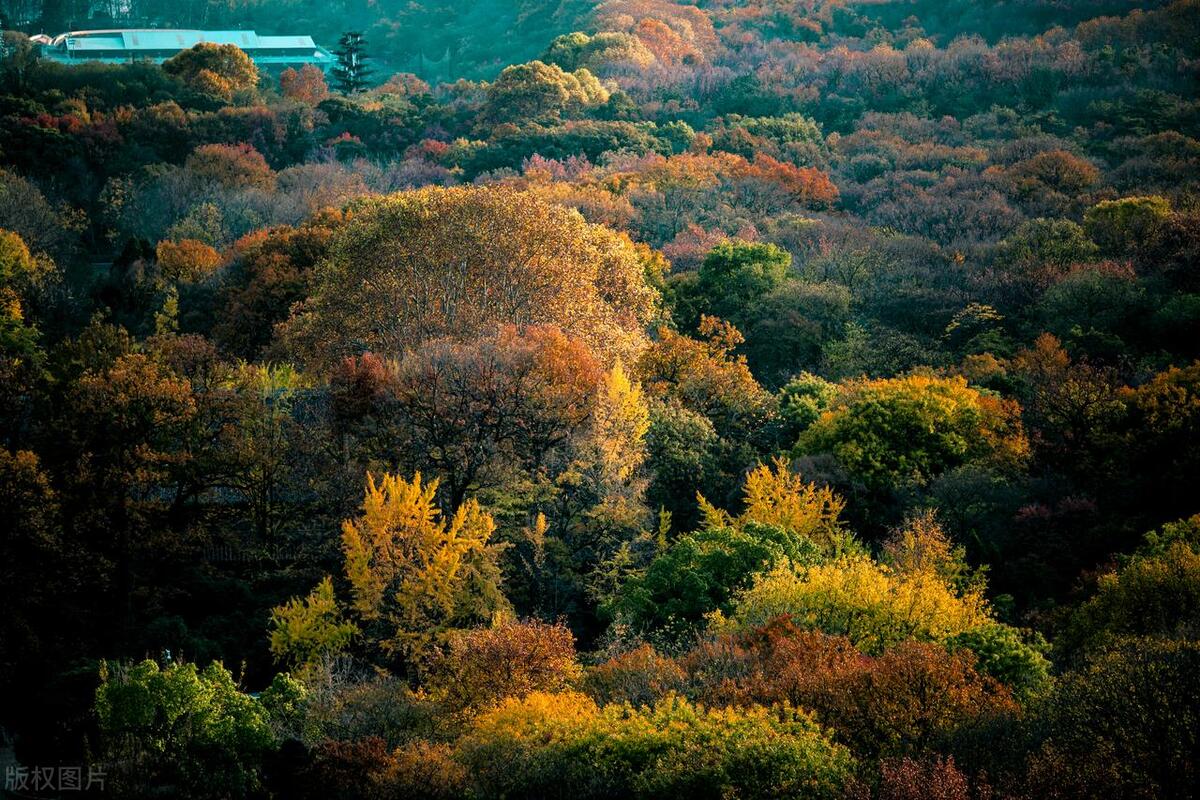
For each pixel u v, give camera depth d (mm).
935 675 50875
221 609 78500
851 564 71125
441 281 102875
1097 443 86812
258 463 84188
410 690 63688
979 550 78312
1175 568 63781
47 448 82625
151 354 94562
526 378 84812
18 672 69062
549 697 54156
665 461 90625
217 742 52938
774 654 55812
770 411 99625
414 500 71875
